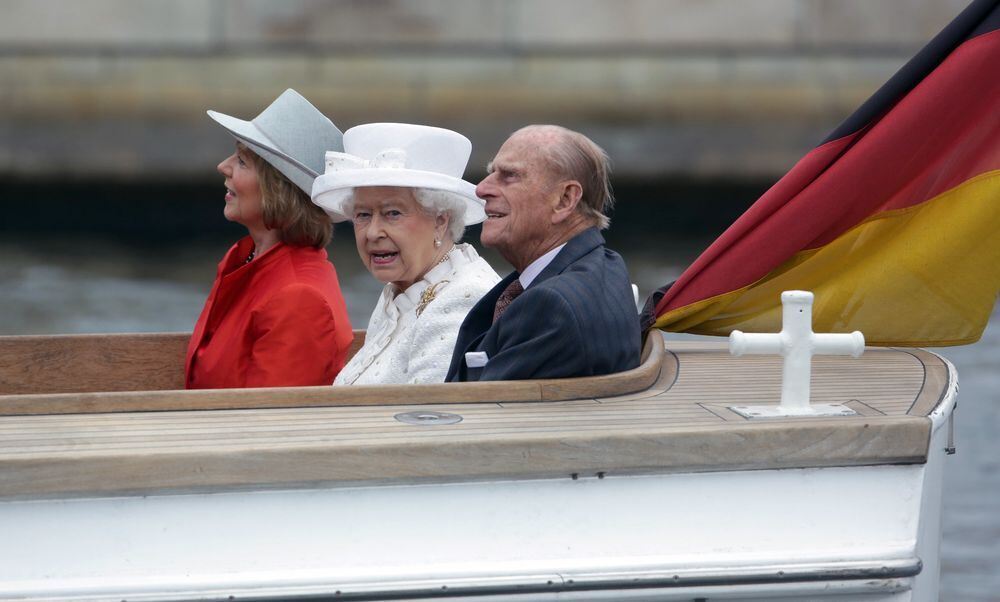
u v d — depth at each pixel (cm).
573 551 876
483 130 5716
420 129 1135
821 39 5716
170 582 820
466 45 5753
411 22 5741
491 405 963
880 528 916
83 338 1334
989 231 1235
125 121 5684
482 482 863
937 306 1265
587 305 1013
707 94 5719
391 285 1194
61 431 871
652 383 1071
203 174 5719
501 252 1121
